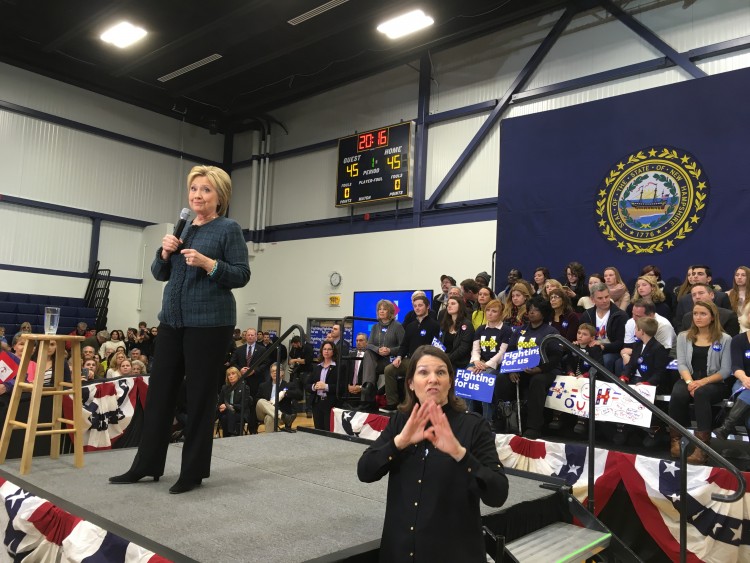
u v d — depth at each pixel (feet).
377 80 41.22
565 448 15.43
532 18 33.94
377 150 39.45
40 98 41.27
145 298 45.42
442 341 20.20
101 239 44.24
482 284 24.58
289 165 46.24
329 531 8.32
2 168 39.34
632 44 30.19
